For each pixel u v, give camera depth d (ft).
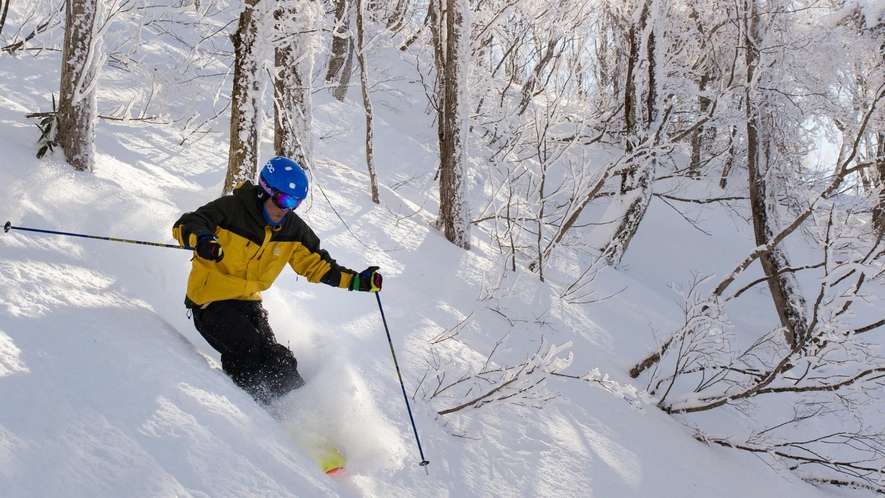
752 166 34.86
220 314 10.36
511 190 31.22
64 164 17.19
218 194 21.93
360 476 9.45
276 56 28.96
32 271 9.59
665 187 61.57
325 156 38.83
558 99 31.81
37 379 6.82
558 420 15.78
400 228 28.96
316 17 26.09
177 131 29.60
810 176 44.75
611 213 41.34
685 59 53.11
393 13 51.57
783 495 17.13
